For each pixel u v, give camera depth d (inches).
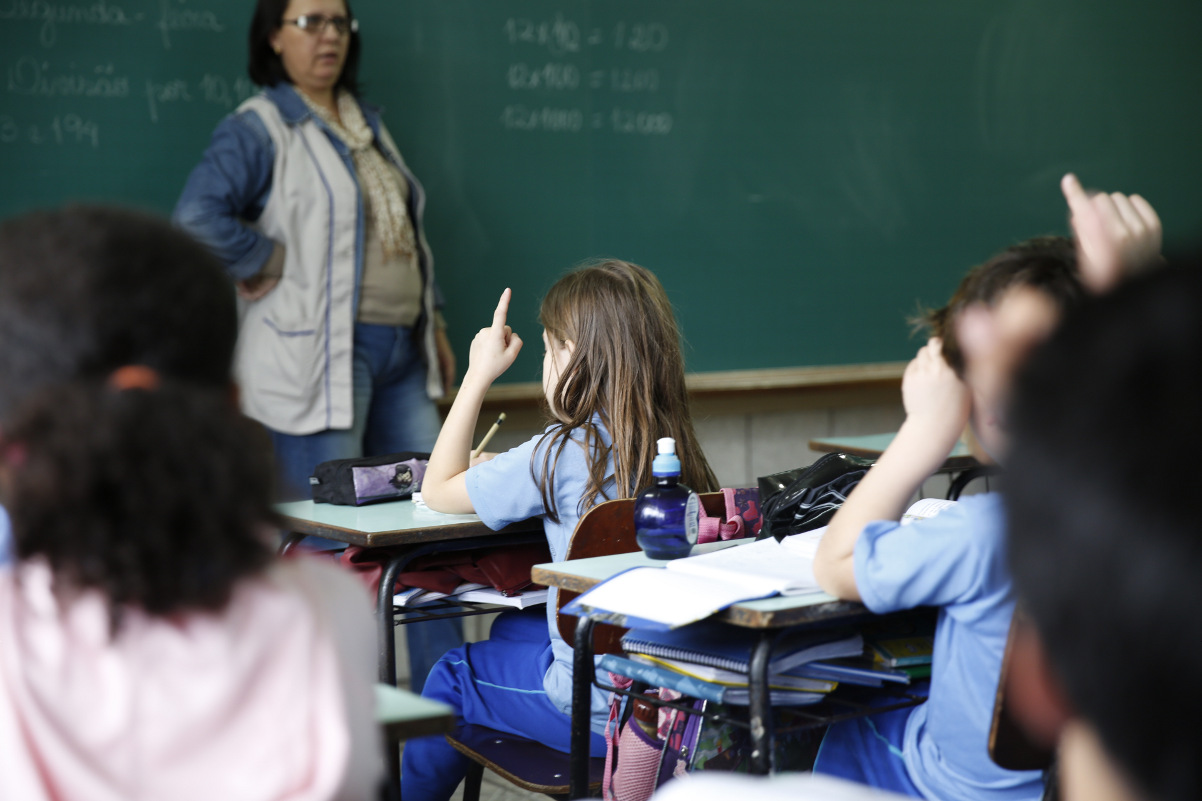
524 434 139.9
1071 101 172.4
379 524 74.9
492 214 138.7
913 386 50.0
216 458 24.3
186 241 27.0
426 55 133.8
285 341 116.9
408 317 125.1
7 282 24.9
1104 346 12.8
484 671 73.6
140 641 23.8
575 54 142.1
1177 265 13.0
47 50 116.8
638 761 59.9
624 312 71.6
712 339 152.5
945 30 163.5
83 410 23.6
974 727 47.8
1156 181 179.0
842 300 160.2
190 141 123.6
